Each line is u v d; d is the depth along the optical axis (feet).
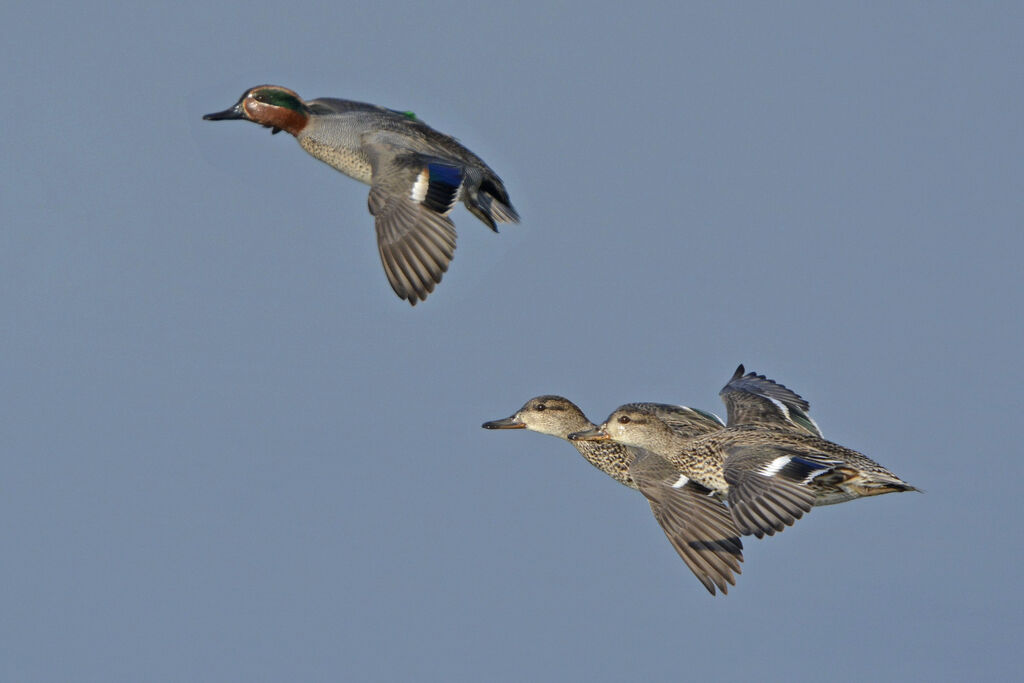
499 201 42.52
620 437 49.85
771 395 52.75
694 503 46.96
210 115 43.60
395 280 37.45
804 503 42.60
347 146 42.37
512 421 55.16
